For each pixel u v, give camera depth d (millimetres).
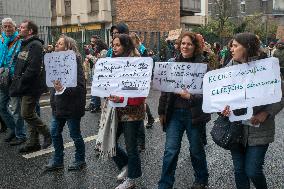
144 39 18891
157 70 4438
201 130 4539
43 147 6559
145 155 6270
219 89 3775
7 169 5629
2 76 6594
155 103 11656
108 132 4684
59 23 31141
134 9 27781
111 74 4551
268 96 3555
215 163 5949
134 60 4504
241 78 3680
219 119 3873
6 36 6680
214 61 5746
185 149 6672
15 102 6691
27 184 5078
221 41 24109
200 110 4395
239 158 3799
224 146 3754
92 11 29406
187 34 4387
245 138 3672
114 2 29016
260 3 51594
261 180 3699
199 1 31281
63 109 5188
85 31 16750
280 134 7785
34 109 6289
